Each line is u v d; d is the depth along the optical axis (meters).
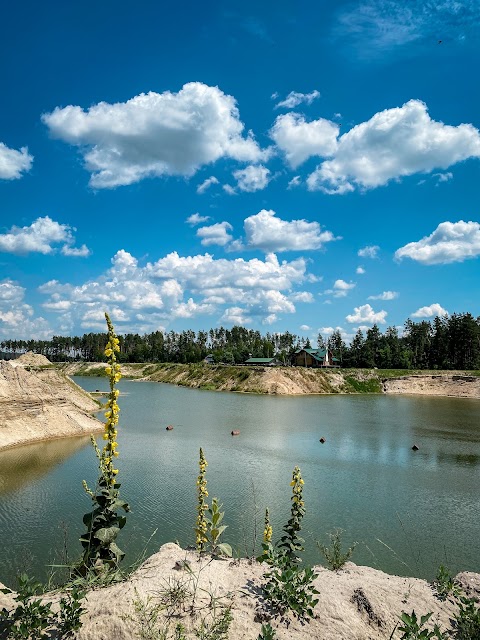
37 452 37.91
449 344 135.38
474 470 34.38
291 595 6.56
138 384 126.62
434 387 107.94
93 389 105.50
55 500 24.64
